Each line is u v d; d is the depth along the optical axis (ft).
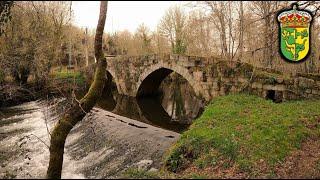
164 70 84.69
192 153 32.42
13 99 79.92
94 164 38.42
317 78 52.80
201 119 42.98
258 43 66.33
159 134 47.37
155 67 80.38
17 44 79.10
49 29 90.07
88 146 45.19
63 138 30.60
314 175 26.11
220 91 63.57
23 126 58.13
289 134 34.37
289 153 30.53
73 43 123.65
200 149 32.48
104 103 86.69
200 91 67.56
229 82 61.98
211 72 64.85
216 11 82.02
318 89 50.93
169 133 48.26
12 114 69.31
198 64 67.46
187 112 76.84
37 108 75.05
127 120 60.13
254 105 49.67
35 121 61.98
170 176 26.73
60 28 92.94
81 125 55.01
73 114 31.65
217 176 26.05
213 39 103.04
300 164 28.43
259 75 57.52
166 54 75.72
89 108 32.50
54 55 93.30
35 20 83.56
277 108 46.42
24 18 79.82
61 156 30.30
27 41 81.10
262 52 69.36
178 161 31.53
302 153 30.91
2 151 44.14
